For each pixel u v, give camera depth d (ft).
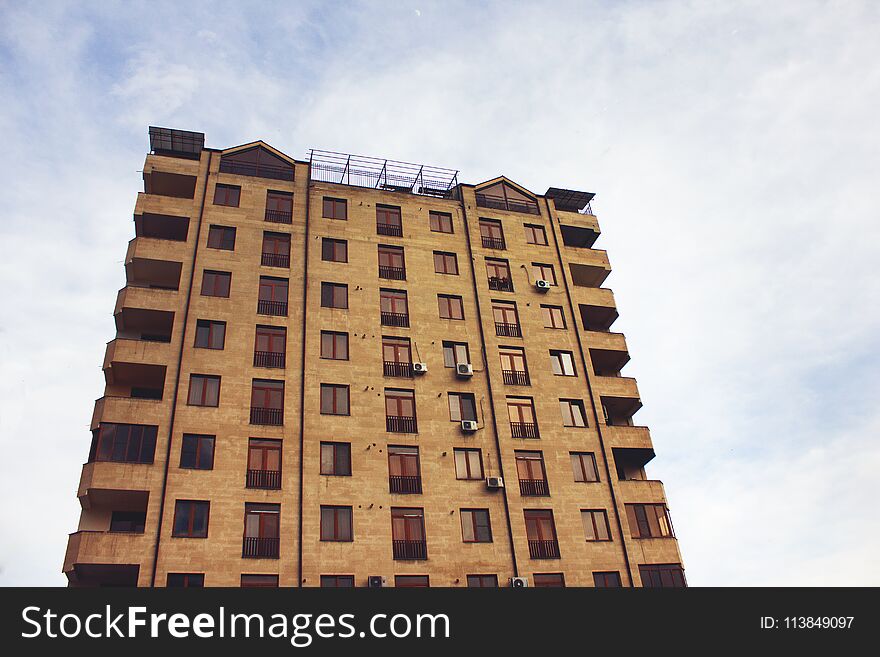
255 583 99.81
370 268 137.49
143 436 107.45
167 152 147.43
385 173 157.28
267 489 107.55
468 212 153.58
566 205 171.01
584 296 149.38
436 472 117.50
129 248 125.59
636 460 136.77
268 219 136.98
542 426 128.67
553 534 117.70
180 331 118.32
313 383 119.75
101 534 97.71
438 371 128.77
